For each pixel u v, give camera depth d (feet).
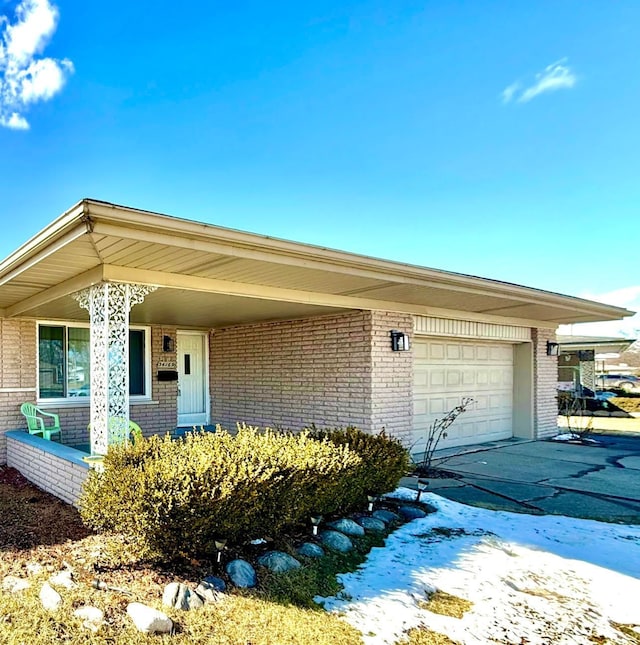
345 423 28.81
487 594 12.82
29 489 22.81
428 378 33.01
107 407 18.21
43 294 23.49
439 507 20.02
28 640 9.87
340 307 26.61
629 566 14.62
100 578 12.58
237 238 16.29
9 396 29.43
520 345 40.27
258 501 13.98
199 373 39.73
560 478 25.89
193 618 11.02
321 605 11.98
